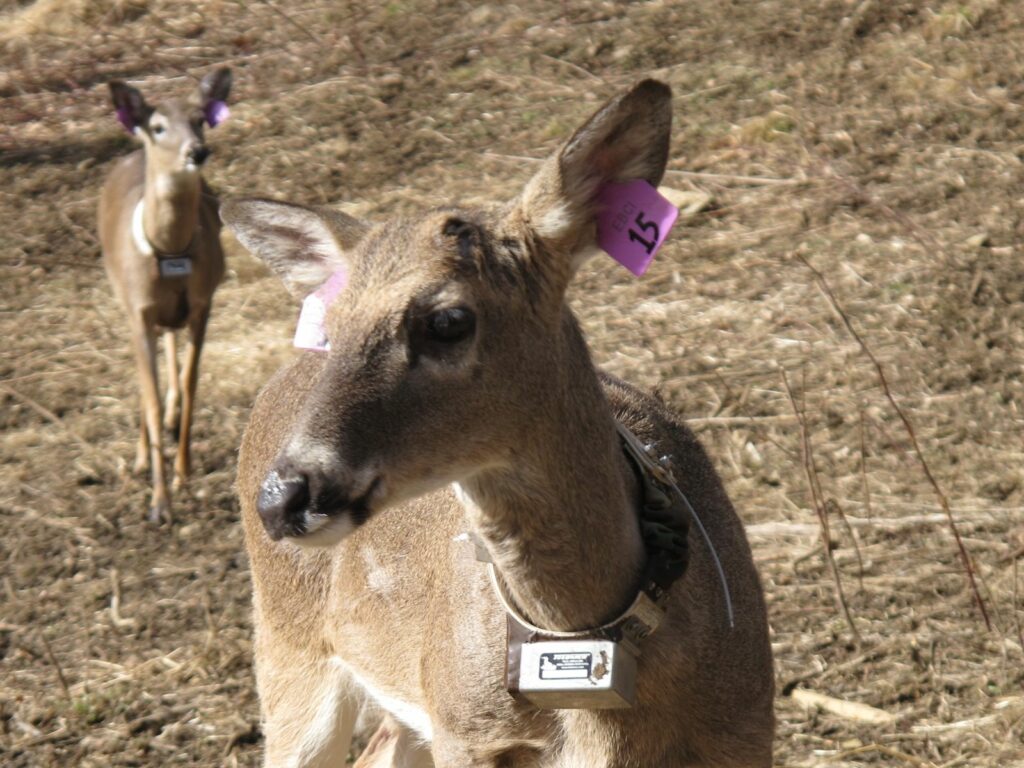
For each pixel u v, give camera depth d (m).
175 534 6.51
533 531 2.98
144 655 5.66
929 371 6.74
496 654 3.20
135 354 7.23
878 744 4.67
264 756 4.78
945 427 6.35
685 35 10.70
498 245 2.93
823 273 7.67
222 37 12.43
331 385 2.80
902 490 5.99
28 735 5.23
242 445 4.62
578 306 7.75
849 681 4.99
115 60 12.32
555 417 2.95
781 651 5.16
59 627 5.88
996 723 4.70
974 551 5.57
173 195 7.20
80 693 5.43
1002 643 5.05
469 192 9.16
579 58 10.73
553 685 3.00
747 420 6.54
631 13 11.23
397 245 2.91
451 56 11.12
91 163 10.56
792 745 4.73
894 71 9.69
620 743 3.16
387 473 2.81
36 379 7.98
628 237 3.04
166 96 11.45
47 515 6.71
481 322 2.85
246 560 6.25
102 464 7.16
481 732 3.29
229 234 9.10
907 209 8.15
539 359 2.93
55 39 12.90
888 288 7.43
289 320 8.26
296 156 10.02
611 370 7.09
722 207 8.48
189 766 5.04
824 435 6.39
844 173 8.62
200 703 5.34
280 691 4.45
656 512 3.10
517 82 10.55
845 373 6.79
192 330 7.35
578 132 2.90
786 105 9.46
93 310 8.66
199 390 7.69
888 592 5.40
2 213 9.89
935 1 10.46
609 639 3.02
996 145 8.67
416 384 2.82
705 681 3.14
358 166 9.77
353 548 3.99
